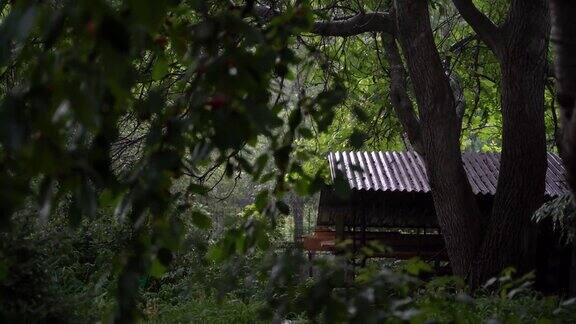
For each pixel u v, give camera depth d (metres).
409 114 9.10
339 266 2.82
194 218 3.04
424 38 8.07
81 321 5.76
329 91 2.94
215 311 7.43
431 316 3.28
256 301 7.61
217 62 2.23
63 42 2.48
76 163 1.92
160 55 2.76
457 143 8.29
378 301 2.74
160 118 2.51
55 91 1.73
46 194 1.93
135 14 1.70
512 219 7.91
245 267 3.41
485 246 8.08
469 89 12.99
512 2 7.69
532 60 7.66
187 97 2.57
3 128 1.63
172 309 8.08
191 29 2.59
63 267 8.24
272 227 3.30
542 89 7.80
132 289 2.52
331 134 12.15
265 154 2.93
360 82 12.73
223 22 2.44
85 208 1.97
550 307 4.90
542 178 7.91
